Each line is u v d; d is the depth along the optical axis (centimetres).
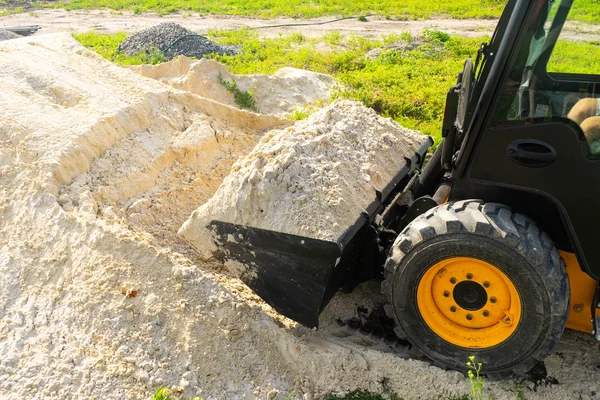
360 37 1370
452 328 343
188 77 853
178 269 378
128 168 484
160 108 561
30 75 542
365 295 429
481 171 332
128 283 379
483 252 313
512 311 325
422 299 341
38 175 442
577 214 318
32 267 404
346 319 409
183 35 1219
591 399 338
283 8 1981
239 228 360
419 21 1656
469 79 364
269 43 1373
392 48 1201
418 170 473
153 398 316
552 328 314
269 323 372
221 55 1202
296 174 365
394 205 418
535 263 305
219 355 356
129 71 605
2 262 408
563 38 312
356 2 1989
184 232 386
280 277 358
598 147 313
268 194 356
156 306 370
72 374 344
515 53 303
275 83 920
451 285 335
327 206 347
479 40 1259
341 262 365
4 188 446
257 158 381
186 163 529
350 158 401
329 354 362
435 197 390
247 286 379
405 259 331
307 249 337
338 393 351
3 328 370
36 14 2100
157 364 350
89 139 478
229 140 578
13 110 487
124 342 360
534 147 316
